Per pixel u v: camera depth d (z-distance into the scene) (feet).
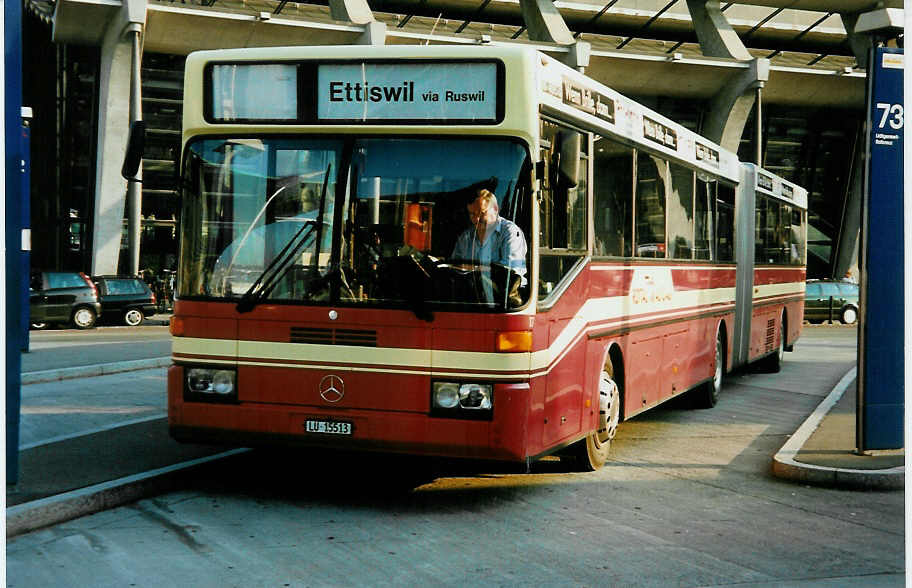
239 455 26.76
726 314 44.21
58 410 36.27
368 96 22.38
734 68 142.31
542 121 22.40
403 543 20.11
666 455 31.19
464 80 21.97
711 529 22.03
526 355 21.70
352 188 22.35
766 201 52.90
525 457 21.79
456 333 21.61
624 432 35.76
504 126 21.76
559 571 18.42
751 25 160.76
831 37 165.17
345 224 22.35
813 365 64.18
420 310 21.71
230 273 23.02
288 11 129.90
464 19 148.05
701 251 39.45
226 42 117.08
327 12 132.98
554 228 23.45
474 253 21.75
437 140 22.12
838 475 26.63
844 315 118.73
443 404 21.66
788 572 18.78
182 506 22.85
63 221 125.39
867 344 28.89
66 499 21.34
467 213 21.85
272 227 22.80
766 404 44.21
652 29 157.69
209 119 23.30
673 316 35.12
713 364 41.98
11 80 21.83
